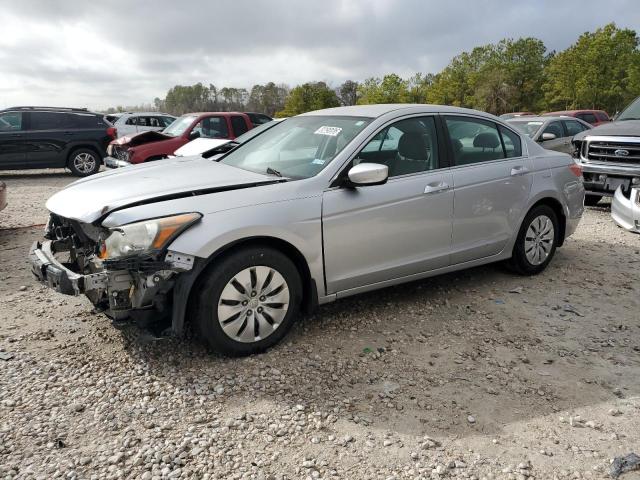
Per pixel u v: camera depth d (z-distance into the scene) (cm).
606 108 5184
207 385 334
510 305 472
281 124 507
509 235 507
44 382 335
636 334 420
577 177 566
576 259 611
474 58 7712
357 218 398
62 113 1437
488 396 330
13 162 1383
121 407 311
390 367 362
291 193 375
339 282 400
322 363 365
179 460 266
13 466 259
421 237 439
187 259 332
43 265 359
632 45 5069
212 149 540
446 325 430
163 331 345
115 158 1150
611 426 303
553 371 362
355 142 411
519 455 277
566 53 5469
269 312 371
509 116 1786
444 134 464
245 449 277
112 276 331
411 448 280
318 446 280
